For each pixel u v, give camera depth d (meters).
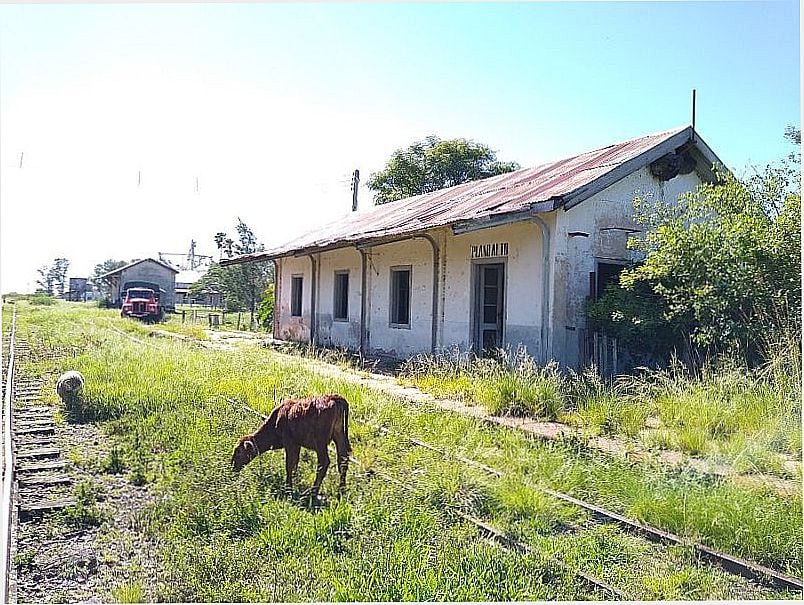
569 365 12.77
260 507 6.05
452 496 6.41
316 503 6.25
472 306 15.41
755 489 6.76
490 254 14.67
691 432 8.73
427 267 17.31
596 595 4.75
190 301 69.25
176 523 5.78
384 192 37.16
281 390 11.75
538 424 9.97
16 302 55.84
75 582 4.94
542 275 12.91
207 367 14.33
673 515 6.03
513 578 4.86
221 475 6.83
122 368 13.86
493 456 7.86
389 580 4.75
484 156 36.91
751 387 9.81
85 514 6.06
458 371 13.59
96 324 30.23
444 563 5.04
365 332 20.16
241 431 8.74
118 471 7.43
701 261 11.23
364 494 6.43
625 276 12.02
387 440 8.55
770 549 5.51
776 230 11.12
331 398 6.68
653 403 10.11
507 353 13.80
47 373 14.29
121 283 64.69
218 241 45.50
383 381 14.39
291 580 4.81
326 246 19.39
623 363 12.48
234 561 5.10
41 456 7.96
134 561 5.23
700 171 14.24
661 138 13.79
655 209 13.04
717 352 11.16
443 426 9.38
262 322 34.00
